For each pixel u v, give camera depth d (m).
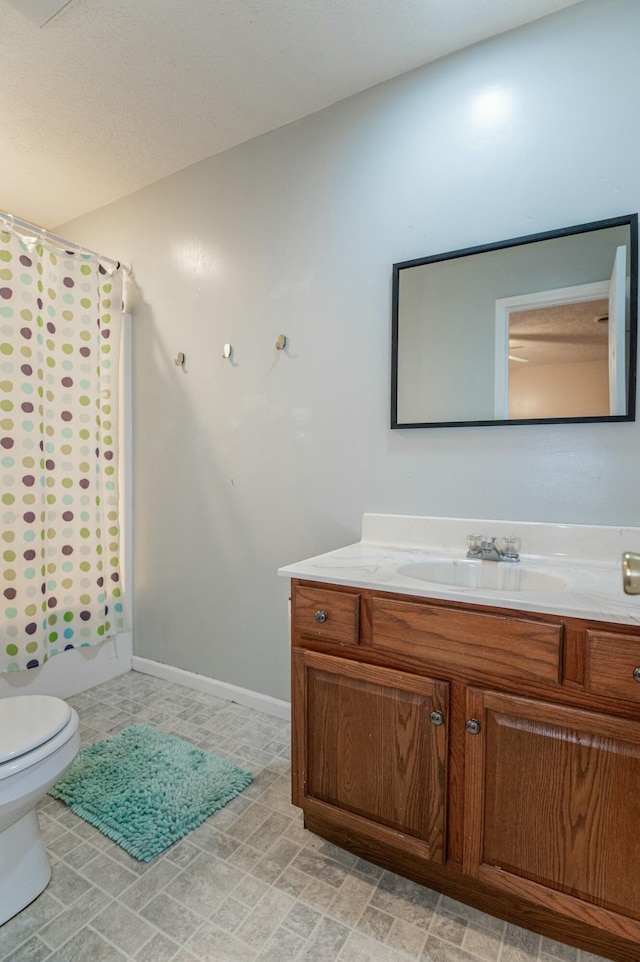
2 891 1.13
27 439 2.06
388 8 1.44
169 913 1.15
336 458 1.89
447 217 1.64
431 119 1.66
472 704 1.09
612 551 1.41
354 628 1.25
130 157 2.19
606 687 0.97
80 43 1.57
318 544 1.95
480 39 1.55
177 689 2.36
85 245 2.69
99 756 1.77
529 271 1.50
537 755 1.03
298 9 1.44
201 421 2.28
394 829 1.21
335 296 1.87
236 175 2.12
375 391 1.79
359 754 1.25
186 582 2.37
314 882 1.24
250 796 1.57
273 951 1.06
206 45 1.57
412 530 1.70
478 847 1.10
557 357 1.47
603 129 1.40
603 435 1.42
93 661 2.40
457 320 1.62
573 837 1.00
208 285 2.23
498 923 1.13
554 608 1.01
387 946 1.08
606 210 1.41
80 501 2.32
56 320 2.22
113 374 2.46
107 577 2.45
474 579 1.47
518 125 1.52
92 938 1.09
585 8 1.41
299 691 1.34
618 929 0.97
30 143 2.09
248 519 2.14
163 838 1.38
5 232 1.98
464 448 1.63
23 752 1.13
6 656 2.02
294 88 1.77
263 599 2.12
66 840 1.38
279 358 2.02
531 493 1.53
